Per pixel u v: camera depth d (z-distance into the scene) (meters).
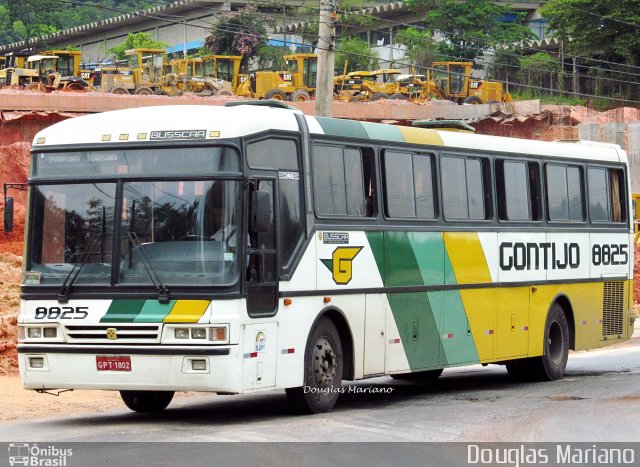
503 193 19.59
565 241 21.25
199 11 90.81
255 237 13.97
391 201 16.84
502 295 19.41
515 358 19.78
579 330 21.72
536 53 80.44
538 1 87.62
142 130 14.20
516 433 13.63
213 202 13.77
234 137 13.91
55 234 14.29
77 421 14.85
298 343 14.76
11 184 14.72
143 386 13.61
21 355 14.18
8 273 26.97
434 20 81.00
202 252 13.70
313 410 15.24
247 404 17.09
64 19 112.62
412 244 17.20
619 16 72.50
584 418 15.07
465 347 18.41
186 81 66.00
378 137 16.64
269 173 14.37
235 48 82.38
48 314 14.07
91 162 14.32
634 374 22.25
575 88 76.50
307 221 15.01
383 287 16.52
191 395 18.56
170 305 13.61
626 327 23.23
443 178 18.11
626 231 23.30
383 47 87.12
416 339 17.25
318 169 15.43
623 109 66.38
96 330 13.81
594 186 22.38
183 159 13.98
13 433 13.59
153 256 13.83
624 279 23.17
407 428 13.94
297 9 85.44
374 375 16.30
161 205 13.94
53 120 52.09
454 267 18.16
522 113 64.44
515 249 19.78
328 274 15.38
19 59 66.19
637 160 59.72
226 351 13.41
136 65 68.44
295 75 68.38
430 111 63.53
